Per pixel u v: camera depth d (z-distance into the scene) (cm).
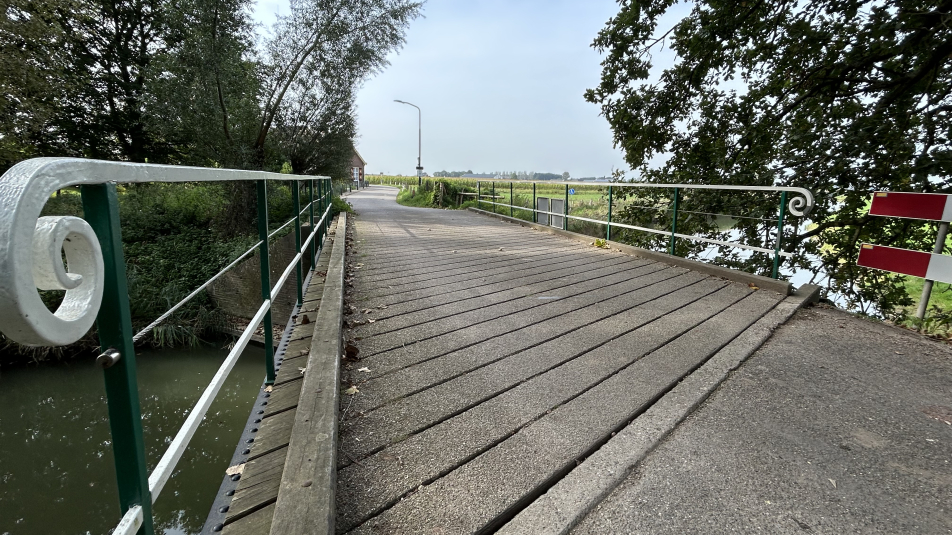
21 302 51
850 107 678
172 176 101
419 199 2128
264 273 227
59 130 1467
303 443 154
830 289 686
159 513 437
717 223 751
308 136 1448
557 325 319
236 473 151
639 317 339
